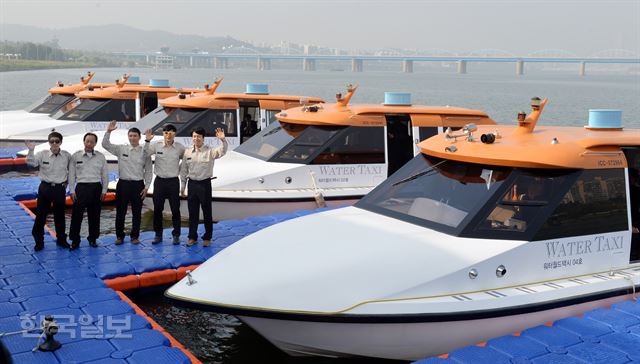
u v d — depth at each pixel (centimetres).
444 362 516
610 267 646
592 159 634
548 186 616
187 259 857
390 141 1178
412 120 1187
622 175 651
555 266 610
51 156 876
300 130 1181
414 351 566
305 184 1133
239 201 1098
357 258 565
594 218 633
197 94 1582
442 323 550
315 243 602
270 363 646
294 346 576
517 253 586
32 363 540
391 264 557
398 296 541
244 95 1522
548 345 541
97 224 913
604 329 570
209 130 1475
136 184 918
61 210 892
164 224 1226
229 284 552
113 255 873
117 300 698
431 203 642
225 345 689
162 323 746
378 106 1225
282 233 642
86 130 1850
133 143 913
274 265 570
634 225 671
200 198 916
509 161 616
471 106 6362
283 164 1136
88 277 774
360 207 701
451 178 652
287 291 538
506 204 605
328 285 541
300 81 15850
